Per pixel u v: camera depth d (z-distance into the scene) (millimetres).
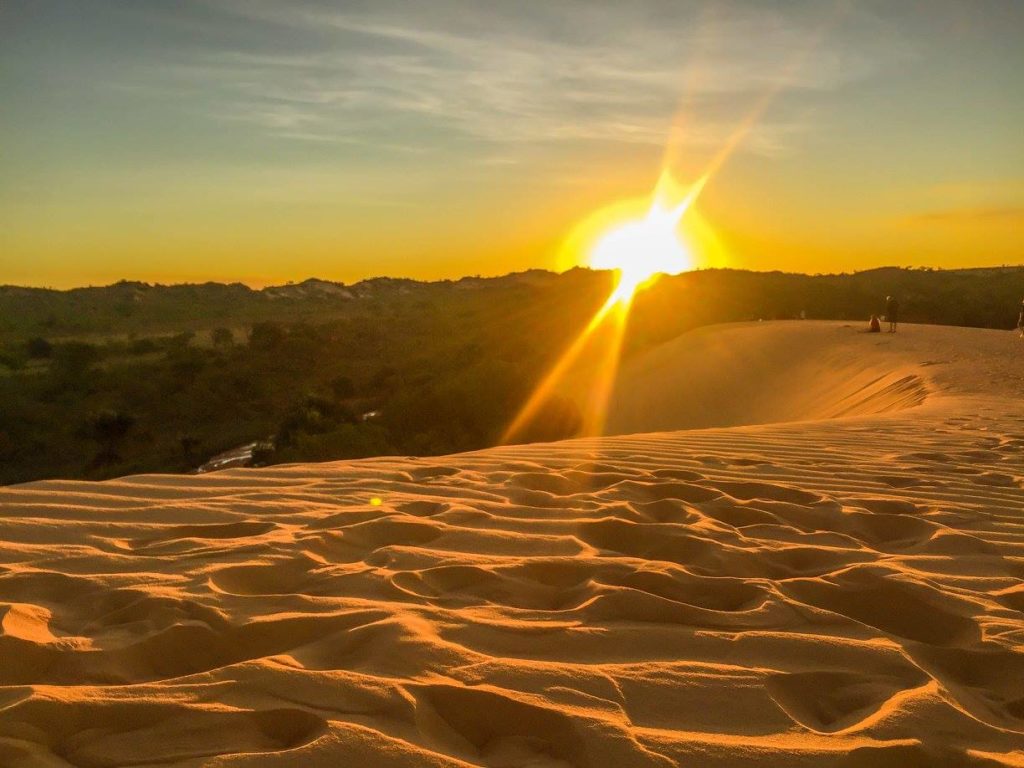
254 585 2713
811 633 2379
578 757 1678
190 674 2057
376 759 1587
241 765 1560
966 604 2646
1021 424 8484
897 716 1854
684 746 1708
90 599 2514
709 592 2746
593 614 2473
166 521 3508
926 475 5156
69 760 1603
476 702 1862
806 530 3707
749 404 30391
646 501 4105
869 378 22078
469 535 3330
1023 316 28906
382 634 2209
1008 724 1928
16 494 3857
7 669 1999
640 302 80062
